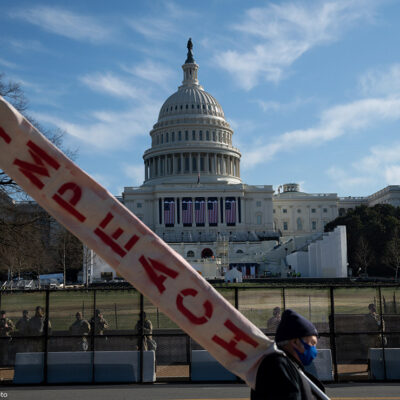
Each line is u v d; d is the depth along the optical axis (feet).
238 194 534.78
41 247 130.93
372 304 61.87
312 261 325.21
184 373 60.95
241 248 454.81
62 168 11.60
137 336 60.08
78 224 11.72
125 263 11.80
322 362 60.03
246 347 12.76
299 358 15.61
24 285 266.57
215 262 378.12
